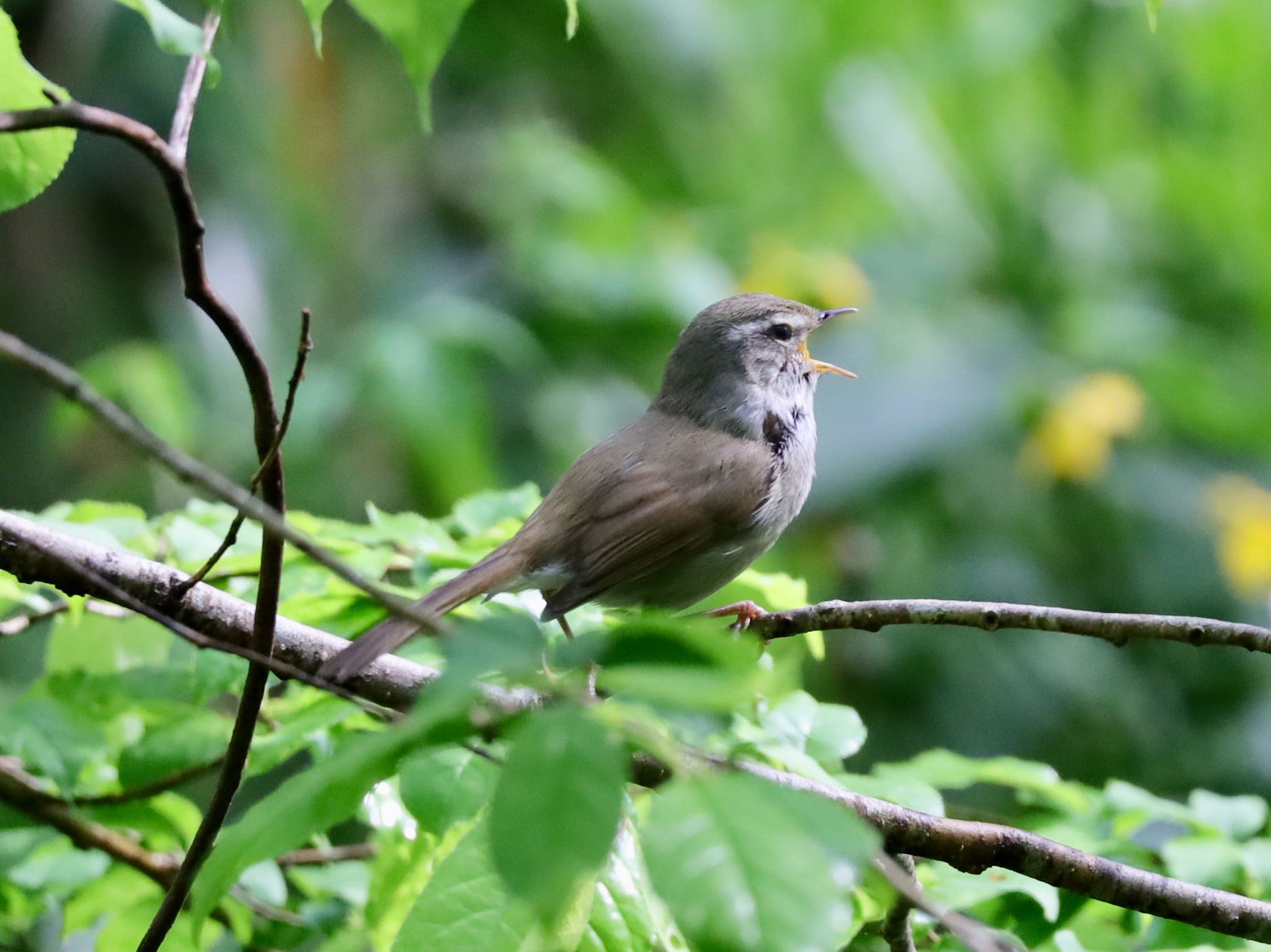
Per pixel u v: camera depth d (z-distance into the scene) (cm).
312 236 1365
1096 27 1697
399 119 1476
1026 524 1365
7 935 719
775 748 569
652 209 1557
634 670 309
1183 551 1363
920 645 1310
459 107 1539
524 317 1377
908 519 1344
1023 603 1330
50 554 547
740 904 273
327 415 1226
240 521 506
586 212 1405
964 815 751
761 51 1652
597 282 1362
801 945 269
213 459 1291
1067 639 1338
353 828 902
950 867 638
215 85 465
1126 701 1320
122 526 656
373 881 600
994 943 416
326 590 631
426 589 668
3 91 496
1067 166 1656
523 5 1535
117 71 1304
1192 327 1566
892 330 1424
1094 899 598
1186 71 1716
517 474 1336
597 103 1622
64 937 705
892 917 557
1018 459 1366
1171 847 619
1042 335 1491
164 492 1255
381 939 597
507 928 466
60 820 653
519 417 1355
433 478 1291
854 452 1332
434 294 1373
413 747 338
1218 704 1330
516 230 1403
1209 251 1634
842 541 1330
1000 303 1562
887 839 557
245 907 691
